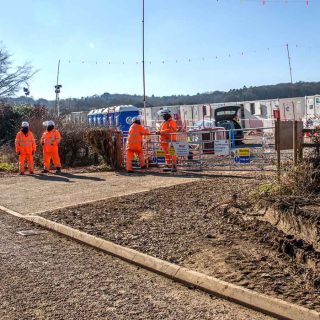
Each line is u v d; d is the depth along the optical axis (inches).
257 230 288.2
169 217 351.6
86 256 288.0
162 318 196.2
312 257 234.1
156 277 248.5
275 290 208.8
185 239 294.7
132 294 224.2
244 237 285.3
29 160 687.1
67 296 223.0
